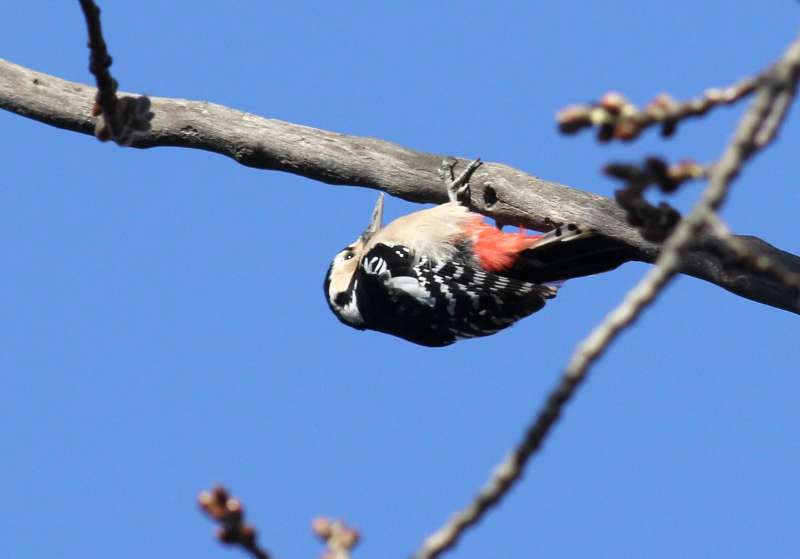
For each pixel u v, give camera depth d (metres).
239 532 4.54
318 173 12.59
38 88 12.63
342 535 4.70
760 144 4.32
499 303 12.04
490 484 4.31
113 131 9.58
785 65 4.11
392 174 12.48
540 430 4.28
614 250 11.75
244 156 12.61
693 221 4.19
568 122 4.80
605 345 4.23
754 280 11.30
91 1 8.59
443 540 4.32
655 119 4.77
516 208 12.31
